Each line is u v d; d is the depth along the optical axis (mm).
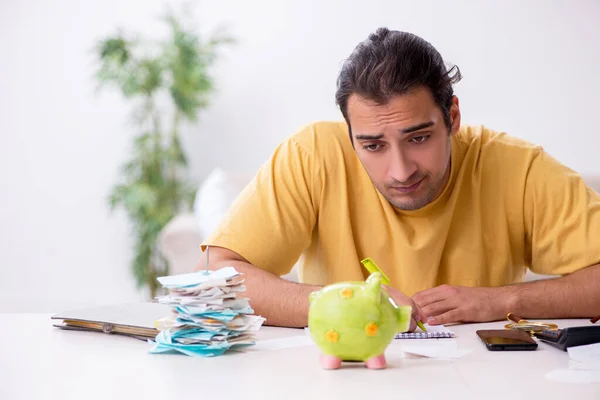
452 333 1153
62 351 1047
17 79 5027
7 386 856
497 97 4719
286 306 1280
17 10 5012
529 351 1034
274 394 810
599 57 4617
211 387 843
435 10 4758
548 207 1542
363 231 1579
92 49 4973
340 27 4891
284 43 4934
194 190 4676
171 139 4719
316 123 1632
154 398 800
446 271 1586
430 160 1322
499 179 1578
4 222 5066
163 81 4664
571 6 4621
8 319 1314
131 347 1073
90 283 5070
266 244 1484
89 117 5008
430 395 803
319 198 1568
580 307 1360
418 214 1542
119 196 4715
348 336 908
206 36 4949
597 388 830
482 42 4711
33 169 5047
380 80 1254
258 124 4977
